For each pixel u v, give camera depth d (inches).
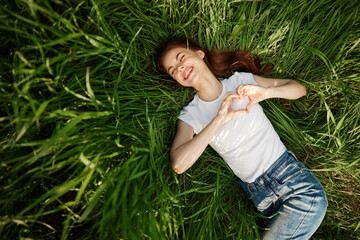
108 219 35.9
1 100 34.3
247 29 58.9
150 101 51.1
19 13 37.3
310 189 46.0
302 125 60.3
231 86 51.1
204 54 55.4
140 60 55.4
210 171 57.1
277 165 48.1
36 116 31.8
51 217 47.3
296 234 45.4
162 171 47.2
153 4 54.2
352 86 54.9
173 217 46.6
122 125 44.9
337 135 54.2
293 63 59.3
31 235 40.5
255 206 52.9
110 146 42.8
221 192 56.6
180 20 56.7
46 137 44.1
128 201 40.6
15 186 39.7
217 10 56.9
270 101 58.2
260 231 54.8
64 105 43.2
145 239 42.7
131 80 52.7
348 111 50.6
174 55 49.8
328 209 56.1
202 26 59.4
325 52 56.4
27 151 41.8
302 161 58.6
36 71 32.0
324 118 58.8
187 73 48.4
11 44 40.8
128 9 51.8
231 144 48.3
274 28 59.4
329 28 55.1
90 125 41.1
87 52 39.9
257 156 48.0
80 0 42.4
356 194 55.5
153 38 56.7
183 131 49.3
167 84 58.0
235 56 58.2
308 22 56.5
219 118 43.6
